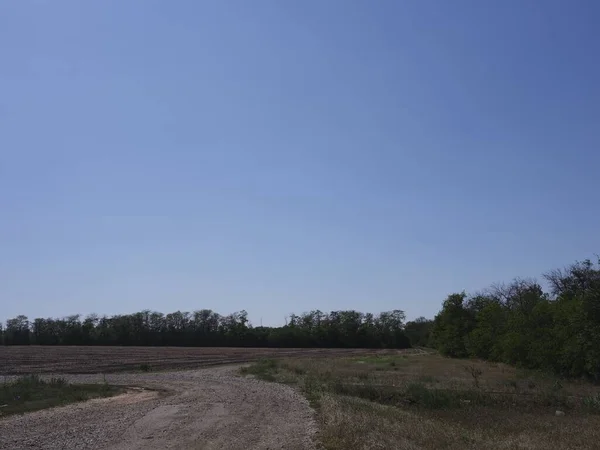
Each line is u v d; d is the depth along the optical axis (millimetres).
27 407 23984
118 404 26344
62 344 142375
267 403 26984
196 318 156875
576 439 16609
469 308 86438
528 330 48938
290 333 154375
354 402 26500
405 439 15969
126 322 150125
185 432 17703
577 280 52531
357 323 163375
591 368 37281
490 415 25391
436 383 37062
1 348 110938
